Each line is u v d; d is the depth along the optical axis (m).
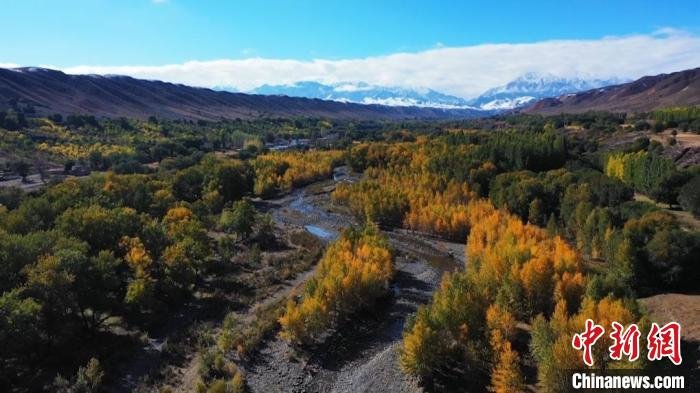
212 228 122.56
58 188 123.38
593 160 166.50
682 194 109.69
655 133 189.12
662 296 62.62
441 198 129.12
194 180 155.62
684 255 65.12
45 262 62.78
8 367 56.72
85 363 60.50
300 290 82.31
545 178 130.12
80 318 68.50
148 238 85.00
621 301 50.66
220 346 63.41
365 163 198.50
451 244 112.38
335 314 71.75
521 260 68.31
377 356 63.00
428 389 53.19
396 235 119.88
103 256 70.19
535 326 51.34
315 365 61.44
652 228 77.12
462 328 55.06
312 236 117.69
